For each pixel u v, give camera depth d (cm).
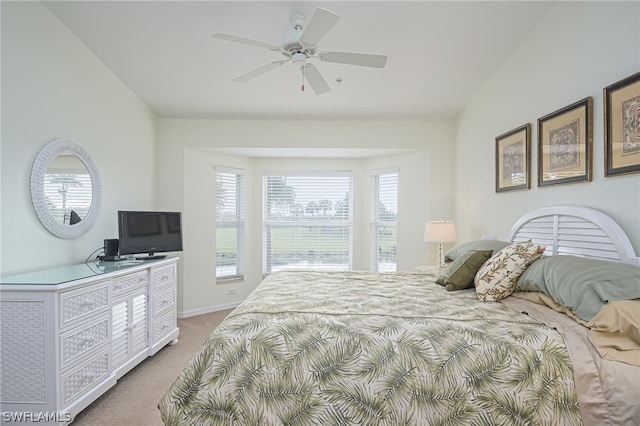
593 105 210
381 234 491
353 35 268
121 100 335
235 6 236
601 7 204
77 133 271
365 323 164
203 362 156
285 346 155
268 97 372
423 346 152
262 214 500
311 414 146
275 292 224
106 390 225
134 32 265
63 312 192
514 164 294
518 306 186
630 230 185
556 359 145
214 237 450
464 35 272
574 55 226
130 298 257
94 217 289
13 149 212
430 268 362
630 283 150
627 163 185
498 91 321
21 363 186
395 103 386
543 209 252
